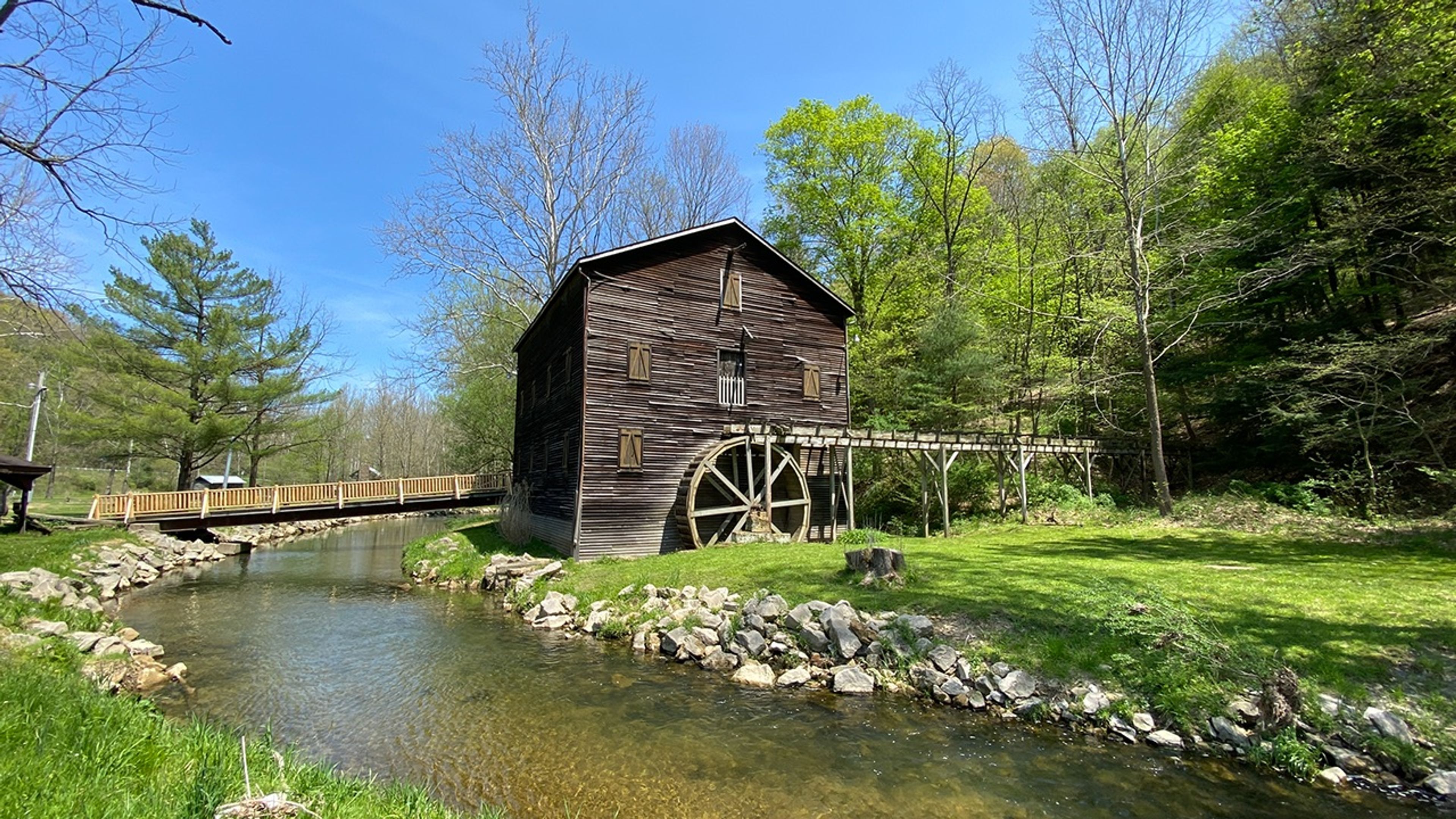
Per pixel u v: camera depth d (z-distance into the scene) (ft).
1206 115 70.18
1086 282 77.82
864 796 16.07
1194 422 70.38
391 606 40.45
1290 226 56.44
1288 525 44.19
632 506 48.65
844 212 85.61
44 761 11.21
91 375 80.38
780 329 57.57
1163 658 20.90
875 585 30.04
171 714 21.18
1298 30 52.75
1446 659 19.20
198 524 62.80
